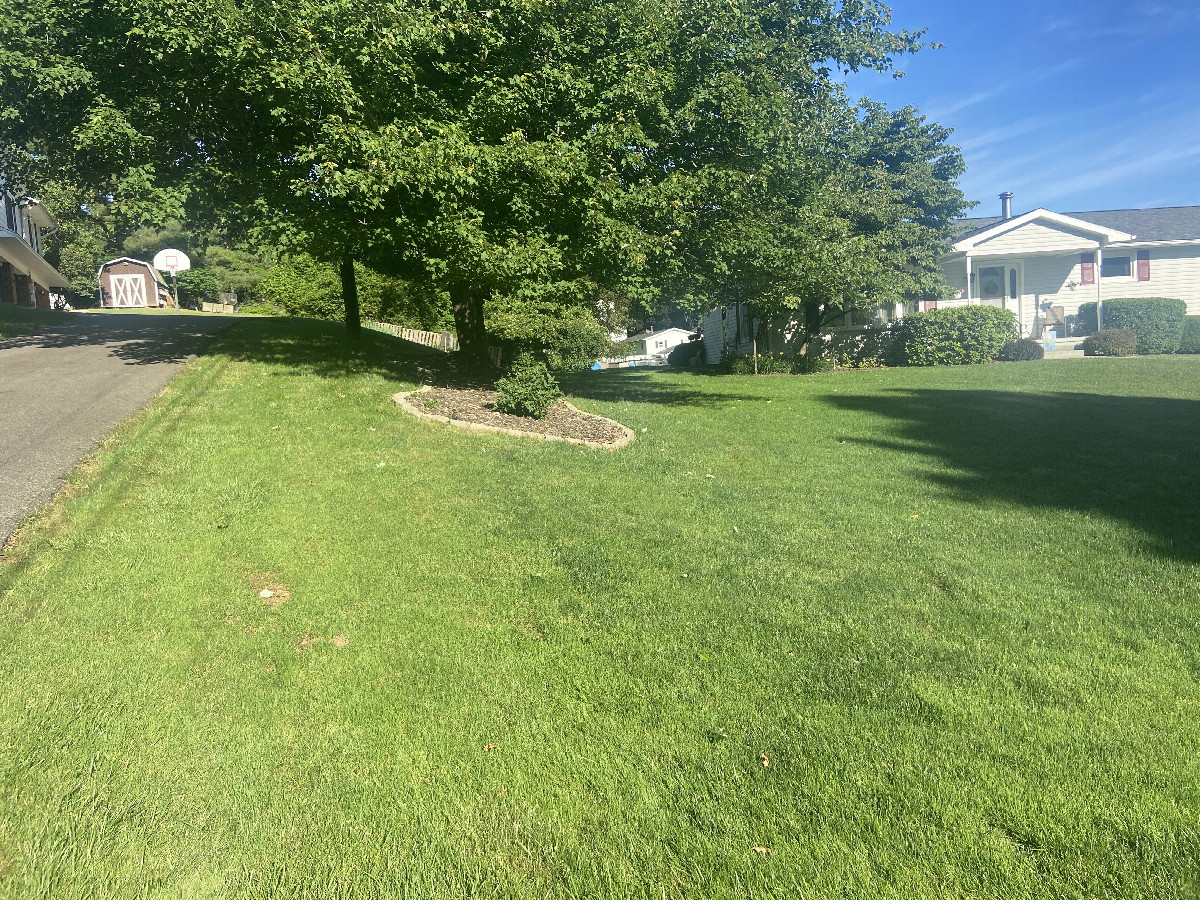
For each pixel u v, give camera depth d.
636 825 2.59
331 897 2.32
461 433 8.17
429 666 3.64
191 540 5.05
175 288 38.94
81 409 7.93
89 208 13.82
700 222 11.07
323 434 7.66
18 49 9.15
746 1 10.70
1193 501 6.24
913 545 5.32
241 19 8.38
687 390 15.03
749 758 2.92
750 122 10.29
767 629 4.00
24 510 5.23
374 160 8.31
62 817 2.66
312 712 3.28
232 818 2.66
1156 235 23.39
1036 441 8.91
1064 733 3.04
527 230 9.72
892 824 2.55
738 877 2.34
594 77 9.56
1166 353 19.53
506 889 2.33
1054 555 5.12
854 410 11.77
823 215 14.13
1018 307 23.92
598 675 3.55
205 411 8.26
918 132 21.36
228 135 11.12
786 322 21.95
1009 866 2.35
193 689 3.46
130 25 9.06
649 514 5.86
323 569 4.71
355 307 15.23
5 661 3.60
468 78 9.79
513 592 4.43
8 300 25.33
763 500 6.47
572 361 24.95
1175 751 2.91
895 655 3.71
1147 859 2.36
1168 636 3.87
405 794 2.77
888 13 14.80
